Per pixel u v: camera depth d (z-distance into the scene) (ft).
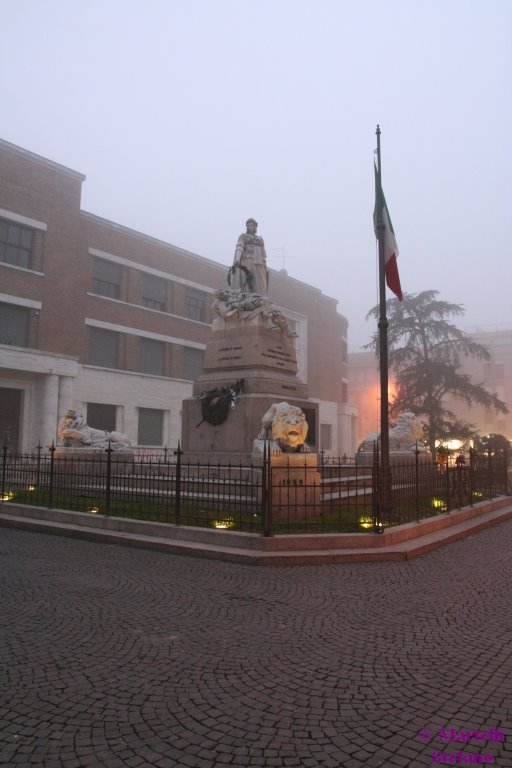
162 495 39.06
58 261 108.06
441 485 46.93
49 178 107.76
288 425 39.81
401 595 24.20
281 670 16.26
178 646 18.06
